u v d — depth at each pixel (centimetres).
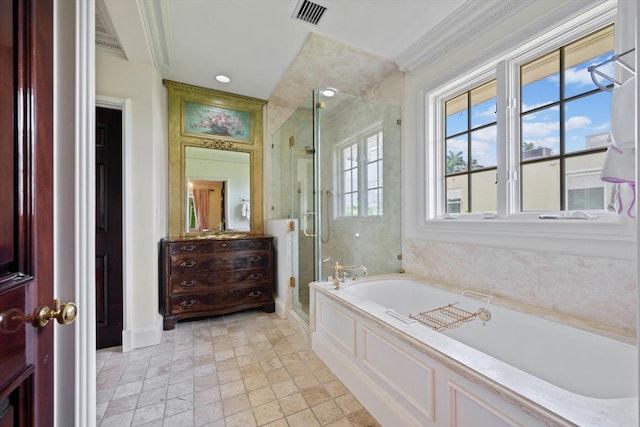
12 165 55
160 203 269
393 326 137
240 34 214
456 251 213
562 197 160
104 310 221
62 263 74
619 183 96
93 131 83
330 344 196
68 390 74
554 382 138
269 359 204
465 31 198
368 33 212
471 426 98
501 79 186
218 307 278
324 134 266
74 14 77
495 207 198
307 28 207
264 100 346
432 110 240
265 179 351
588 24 146
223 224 326
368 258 276
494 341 168
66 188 75
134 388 169
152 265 230
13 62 55
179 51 237
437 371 111
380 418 140
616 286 132
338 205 270
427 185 240
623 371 117
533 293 165
